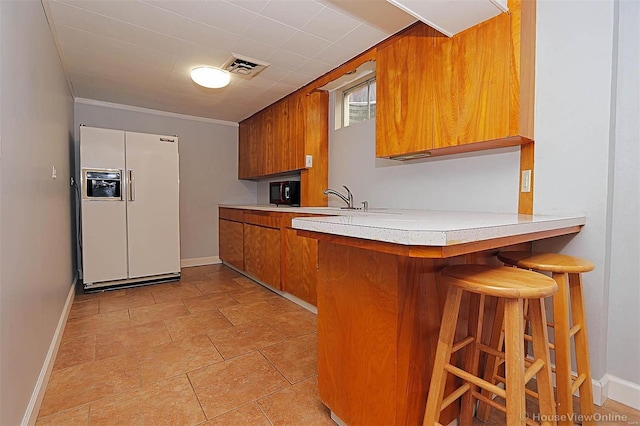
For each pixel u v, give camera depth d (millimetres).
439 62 1954
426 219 1300
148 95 3645
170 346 2082
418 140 2092
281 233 3105
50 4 1944
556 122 1700
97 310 2734
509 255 1466
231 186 4938
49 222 1941
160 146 3592
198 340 2174
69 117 3283
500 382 1510
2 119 1116
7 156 1163
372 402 1185
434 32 1981
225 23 2180
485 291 934
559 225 1368
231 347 2074
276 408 1479
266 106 4062
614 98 1541
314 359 1928
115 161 3332
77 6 1973
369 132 2959
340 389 1334
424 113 2051
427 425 1085
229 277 3936
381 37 2328
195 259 4648
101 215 3268
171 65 2846
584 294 1618
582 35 1605
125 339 2178
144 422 1375
